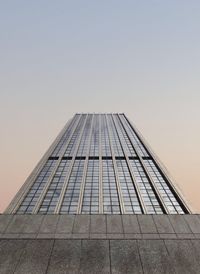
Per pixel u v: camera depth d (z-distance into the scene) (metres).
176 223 18.34
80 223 18.27
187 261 14.62
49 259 14.71
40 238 16.44
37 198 47.91
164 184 55.81
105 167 69.06
